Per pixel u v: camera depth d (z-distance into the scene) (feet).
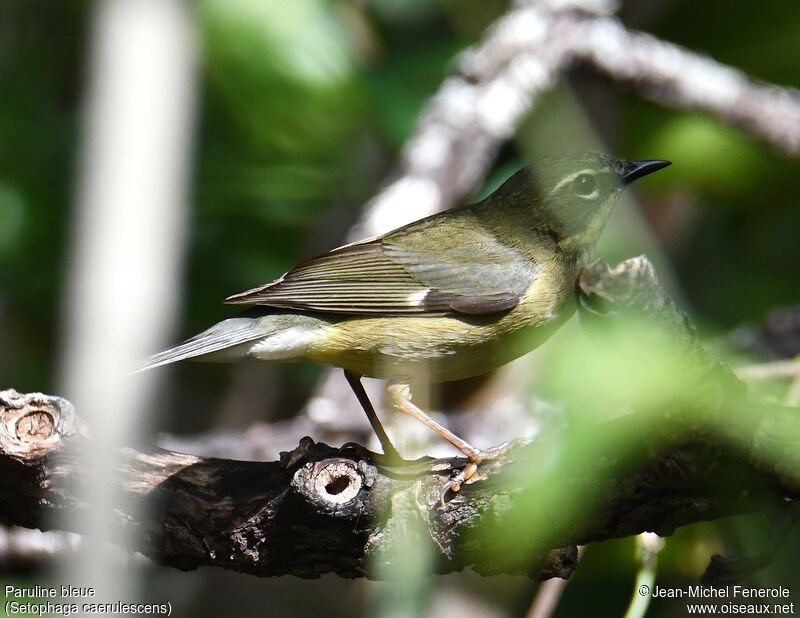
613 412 22.31
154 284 29.53
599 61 45.52
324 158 44.73
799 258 50.62
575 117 41.57
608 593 35.06
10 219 44.16
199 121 44.29
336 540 25.71
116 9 30.58
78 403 28.14
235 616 48.44
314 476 25.18
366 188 47.57
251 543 26.20
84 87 43.14
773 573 27.30
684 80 46.03
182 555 26.91
